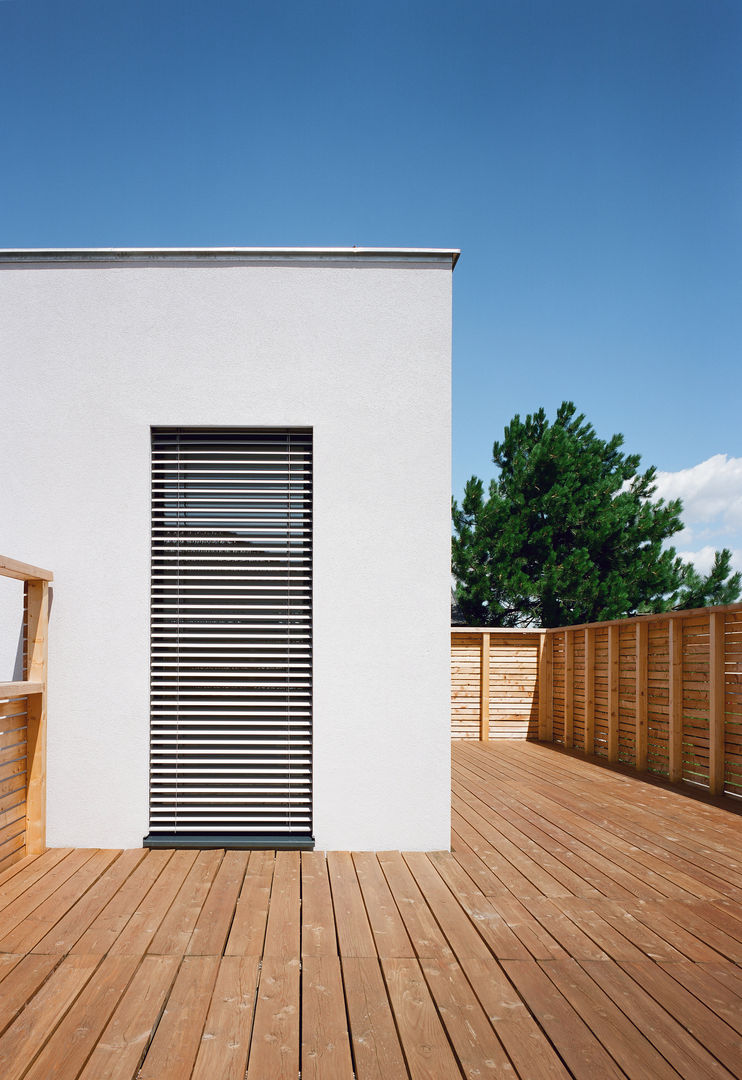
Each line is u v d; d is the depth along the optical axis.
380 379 4.05
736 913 3.07
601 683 7.63
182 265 4.07
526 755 7.67
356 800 3.90
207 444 4.08
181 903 3.05
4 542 3.96
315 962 2.52
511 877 3.50
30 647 3.80
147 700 3.93
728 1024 2.17
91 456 4.00
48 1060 1.93
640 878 3.52
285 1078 1.87
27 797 3.77
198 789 3.92
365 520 3.99
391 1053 1.99
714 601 13.98
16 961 2.50
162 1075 1.88
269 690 4.05
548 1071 1.92
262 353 4.05
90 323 4.04
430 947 2.67
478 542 14.05
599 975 2.47
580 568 13.40
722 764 5.57
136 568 3.97
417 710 3.94
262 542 4.07
